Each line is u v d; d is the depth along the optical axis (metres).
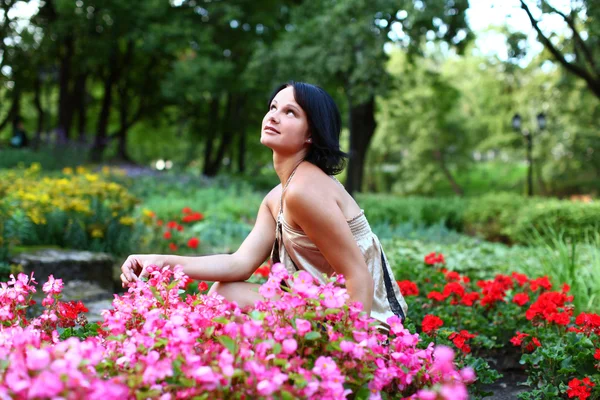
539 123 19.06
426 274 5.00
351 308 1.81
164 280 2.13
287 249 2.34
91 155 21.72
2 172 11.17
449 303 4.22
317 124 2.29
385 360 1.93
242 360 1.58
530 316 3.44
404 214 14.72
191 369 1.54
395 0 14.04
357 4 14.61
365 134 18.44
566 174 30.95
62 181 8.10
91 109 29.92
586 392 2.69
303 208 2.12
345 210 2.23
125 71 25.16
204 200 14.64
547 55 14.20
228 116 25.94
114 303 2.07
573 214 10.71
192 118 27.00
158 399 1.52
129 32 20.33
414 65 16.95
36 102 25.00
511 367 3.78
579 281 4.54
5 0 20.66
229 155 30.58
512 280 4.48
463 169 39.34
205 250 8.70
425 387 1.80
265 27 23.12
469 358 2.91
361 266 2.12
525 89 26.08
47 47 21.14
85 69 21.97
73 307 2.41
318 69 15.89
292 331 1.69
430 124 36.28
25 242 6.19
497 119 32.28
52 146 19.06
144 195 15.34
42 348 1.59
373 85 15.76
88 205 7.21
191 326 1.87
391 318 1.93
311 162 2.32
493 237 13.74
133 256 2.36
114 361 1.74
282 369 1.62
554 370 3.06
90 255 5.87
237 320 1.87
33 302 2.37
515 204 13.80
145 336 1.77
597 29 9.96
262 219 2.56
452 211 15.05
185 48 21.44
